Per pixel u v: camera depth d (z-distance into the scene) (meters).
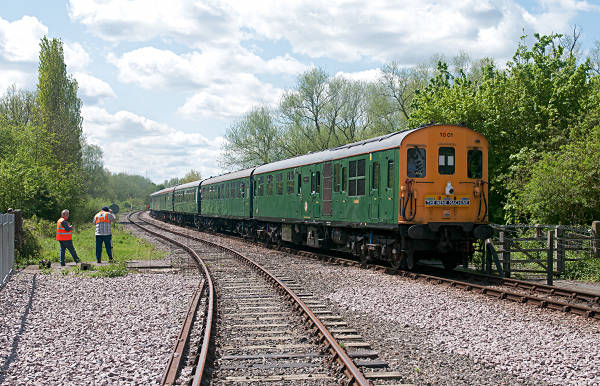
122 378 5.67
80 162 39.97
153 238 29.81
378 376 5.82
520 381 5.85
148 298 10.70
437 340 7.55
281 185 22.36
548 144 18.20
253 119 47.16
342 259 17.22
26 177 24.97
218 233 34.72
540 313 9.32
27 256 17.05
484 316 9.06
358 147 16.08
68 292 11.28
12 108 48.91
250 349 6.93
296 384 5.63
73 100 39.91
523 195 16.69
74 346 7.00
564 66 20.38
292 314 9.16
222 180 32.19
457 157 13.80
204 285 12.42
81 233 30.62
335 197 17.30
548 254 12.49
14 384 5.48
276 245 24.31
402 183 13.48
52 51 39.34
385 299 10.51
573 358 6.64
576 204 15.88
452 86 22.31
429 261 17.88
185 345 7.02
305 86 44.88
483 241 14.41
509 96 20.03
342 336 7.57
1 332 7.73
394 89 42.38
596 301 10.17
